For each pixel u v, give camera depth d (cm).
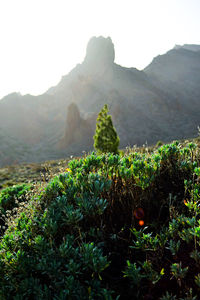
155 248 163
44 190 269
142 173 243
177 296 136
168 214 218
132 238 199
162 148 298
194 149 285
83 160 292
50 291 144
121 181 246
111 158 259
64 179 253
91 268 150
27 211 249
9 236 206
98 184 213
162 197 243
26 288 152
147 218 217
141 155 311
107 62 17388
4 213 413
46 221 196
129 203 231
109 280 165
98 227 207
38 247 173
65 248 162
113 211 224
